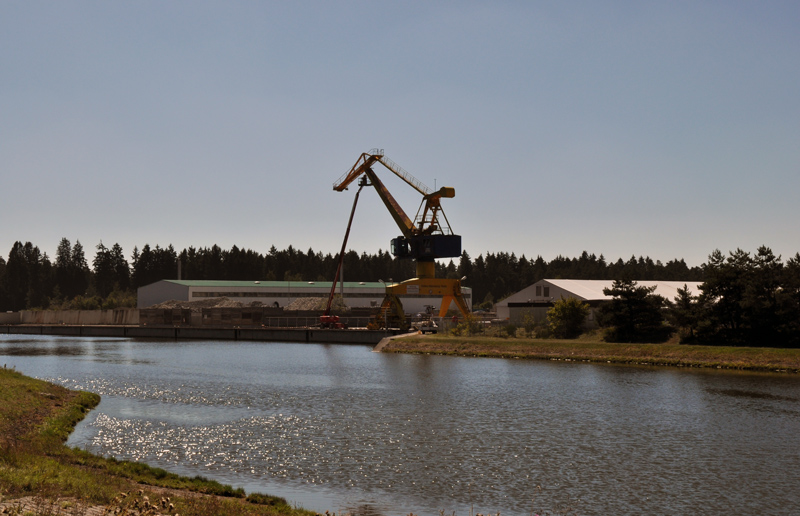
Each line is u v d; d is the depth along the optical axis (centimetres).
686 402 4844
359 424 4059
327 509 2469
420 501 2602
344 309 15438
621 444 3531
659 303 8606
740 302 7662
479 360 8206
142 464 2852
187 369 7300
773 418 4241
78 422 4028
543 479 2894
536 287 11406
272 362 8162
